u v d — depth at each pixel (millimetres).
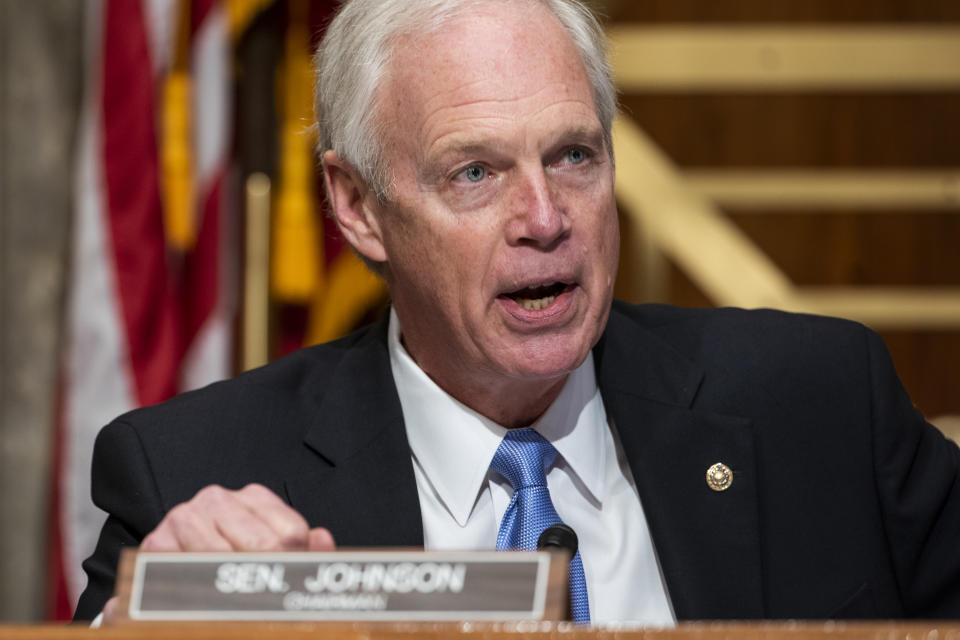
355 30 4695
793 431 4855
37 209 10531
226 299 9461
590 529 4719
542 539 4023
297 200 9453
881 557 4688
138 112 9469
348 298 9680
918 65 11023
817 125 11117
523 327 4340
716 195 11219
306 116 9531
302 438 4863
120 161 9461
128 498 4703
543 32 4422
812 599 4539
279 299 9430
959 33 10992
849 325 5199
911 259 11047
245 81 9539
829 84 11102
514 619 2967
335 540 4586
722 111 11203
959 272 10992
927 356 11023
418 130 4406
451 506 4719
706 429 4812
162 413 4926
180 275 9523
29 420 10539
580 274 4348
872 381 5012
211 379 9367
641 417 4859
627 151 11281
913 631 2697
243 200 9555
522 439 4734
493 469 4742
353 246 4953
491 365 4426
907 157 11055
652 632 2754
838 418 4902
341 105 4742
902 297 11055
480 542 4676
